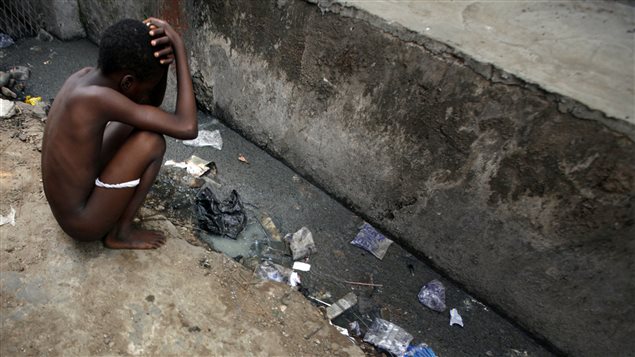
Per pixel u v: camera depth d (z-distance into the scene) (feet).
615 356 7.02
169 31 6.24
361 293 8.06
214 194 9.13
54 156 5.44
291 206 9.45
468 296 8.46
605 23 8.08
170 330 6.18
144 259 6.95
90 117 5.29
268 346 6.37
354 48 7.61
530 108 6.11
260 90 9.74
